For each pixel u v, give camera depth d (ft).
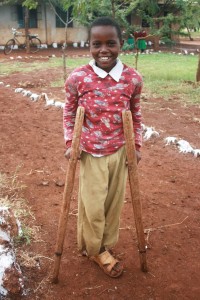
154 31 63.10
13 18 69.36
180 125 20.99
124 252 9.77
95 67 7.50
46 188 13.09
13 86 32.40
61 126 20.43
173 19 60.64
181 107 25.11
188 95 28.35
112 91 7.47
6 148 16.89
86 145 7.90
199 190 13.37
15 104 25.39
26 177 13.92
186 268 9.29
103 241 8.98
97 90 7.46
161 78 35.81
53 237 10.21
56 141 17.98
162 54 62.64
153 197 12.69
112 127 7.72
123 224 11.00
